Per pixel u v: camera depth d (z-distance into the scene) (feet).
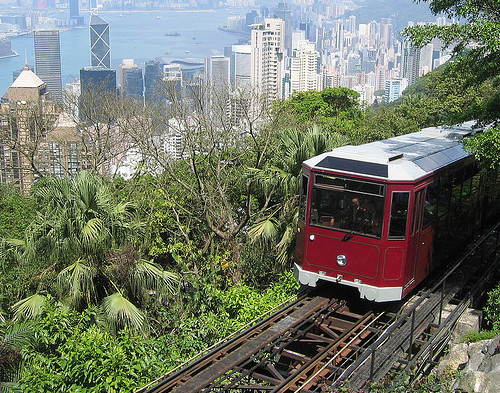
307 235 39.22
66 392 32.83
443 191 42.73
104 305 41.24
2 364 34.78
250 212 59.93
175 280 45.60
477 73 44.34
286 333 34.45
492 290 41.88
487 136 38.70
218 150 66.23
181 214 65.51
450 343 36.22
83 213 42.11
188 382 28.22
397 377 28.58
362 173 36.96
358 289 37.76
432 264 42.60
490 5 39.88
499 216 63.05
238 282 56.80
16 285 46.65
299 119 90.99
